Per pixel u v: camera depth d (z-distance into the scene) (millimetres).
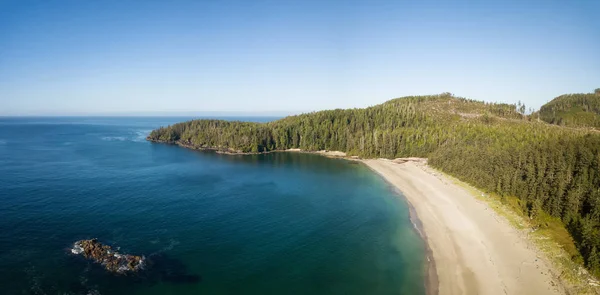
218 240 74000
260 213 92812
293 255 67750
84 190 109750
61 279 54031
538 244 67250
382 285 56969
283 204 101500
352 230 81125
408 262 65000
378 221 87312
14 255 61531
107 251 64375
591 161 86688
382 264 64312
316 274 60531
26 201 95125
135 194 107500
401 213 93562
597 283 52906
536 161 96938
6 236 70125
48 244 66938
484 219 83062
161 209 93438
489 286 55438
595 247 57250
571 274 55781
